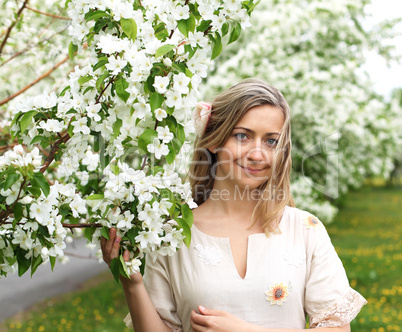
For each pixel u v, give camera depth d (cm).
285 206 182
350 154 771
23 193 137
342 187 816
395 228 1253
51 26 299
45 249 138
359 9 764
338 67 642
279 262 165
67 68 326
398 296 625
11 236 146
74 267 825
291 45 703
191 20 139
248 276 164
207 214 181
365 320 524
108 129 142
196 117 183
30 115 145
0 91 334
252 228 175
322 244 170
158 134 137
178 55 140
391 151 829
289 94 593
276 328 158
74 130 140
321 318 161
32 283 716
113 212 150
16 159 137
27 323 540
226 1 148
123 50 137
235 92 174
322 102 614
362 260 838
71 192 150
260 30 652
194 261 169
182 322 170
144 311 163
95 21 147
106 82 143
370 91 803
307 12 645
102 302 617
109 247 150
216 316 155
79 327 526
